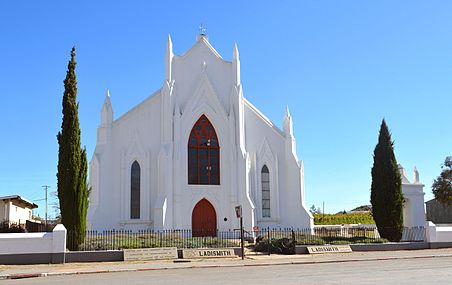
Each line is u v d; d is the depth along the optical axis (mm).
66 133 30312
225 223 41250
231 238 39344
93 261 27875
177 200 40219
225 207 41500
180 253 29641
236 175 41625
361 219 73062
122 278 20078
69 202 29516
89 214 38469
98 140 40688
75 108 30781
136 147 41344
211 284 17031
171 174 40344
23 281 19719
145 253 28828
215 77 43688
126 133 41562
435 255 30016
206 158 42094
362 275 19359
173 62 42781
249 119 43812
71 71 31219
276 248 32250
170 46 42625
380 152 37969
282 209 43219
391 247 34156
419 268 22016
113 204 40188
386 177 37344
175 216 39969
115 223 39969
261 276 19531
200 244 32156
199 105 42469
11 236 26750
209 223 41312
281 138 44375
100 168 39781
